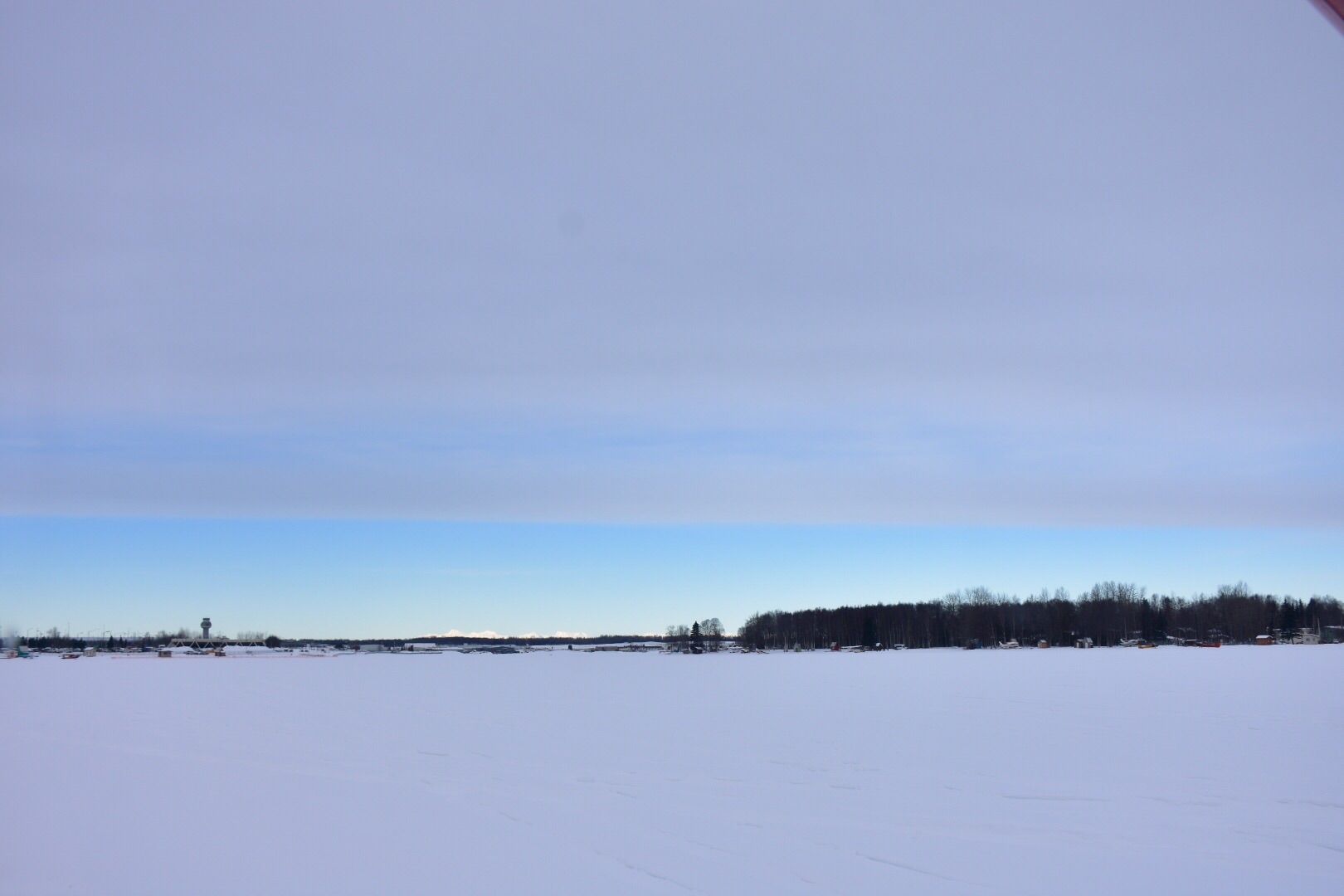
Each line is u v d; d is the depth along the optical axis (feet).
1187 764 38.24
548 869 24.35
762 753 42.73
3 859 25.93
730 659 161.99
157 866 25.21
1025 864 24.44
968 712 59.31
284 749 45.24
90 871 24.85
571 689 85.61
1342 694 68.13
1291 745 42.96
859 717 57.36
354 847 26.76
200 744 47.01
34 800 33.45
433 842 27.20
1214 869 23.88
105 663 151.33
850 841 26.76
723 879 23.39
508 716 60.29
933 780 35.68
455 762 40.81
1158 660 126.00
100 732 52.49
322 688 88.17
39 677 107.76
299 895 22.76
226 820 30.17
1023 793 33.04
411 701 72.54
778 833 27.78
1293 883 22.79
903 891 22.30
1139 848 25.77
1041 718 54.54
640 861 24.95
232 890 23.20
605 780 36.40
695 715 59.82
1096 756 40.60
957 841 26.66
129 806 32.35
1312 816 29.17
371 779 36.86
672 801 32.37
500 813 30.71
